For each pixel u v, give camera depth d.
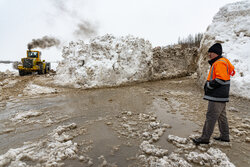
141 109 4.56
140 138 2.83
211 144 2.52
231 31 7.38
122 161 2.16
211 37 7.84
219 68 2.21
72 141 2.73
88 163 2.09
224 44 7.26
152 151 2.32
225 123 2.53
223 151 2.37
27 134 2.97
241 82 5.45
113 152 2.38
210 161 2.07
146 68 10.24
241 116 3.87
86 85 7.77
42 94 6.58
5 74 14.16
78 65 8.56
